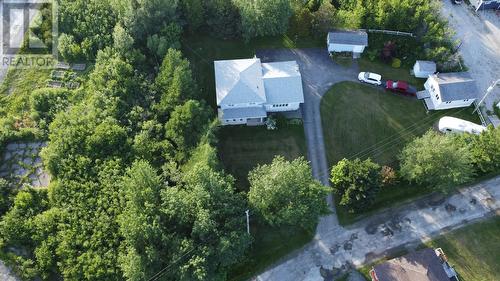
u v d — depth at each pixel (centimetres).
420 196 6469
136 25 6769
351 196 5938
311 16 7369
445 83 6919
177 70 6241
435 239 6162
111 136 5931
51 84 6850
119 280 5150
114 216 5528
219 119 6362
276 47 7581
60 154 5922
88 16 7038
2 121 6316
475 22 8200
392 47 7494
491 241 6172
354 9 7494
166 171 5794
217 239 5209
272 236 6047
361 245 6088
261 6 6881
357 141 6812
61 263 5284
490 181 6638
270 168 5841
